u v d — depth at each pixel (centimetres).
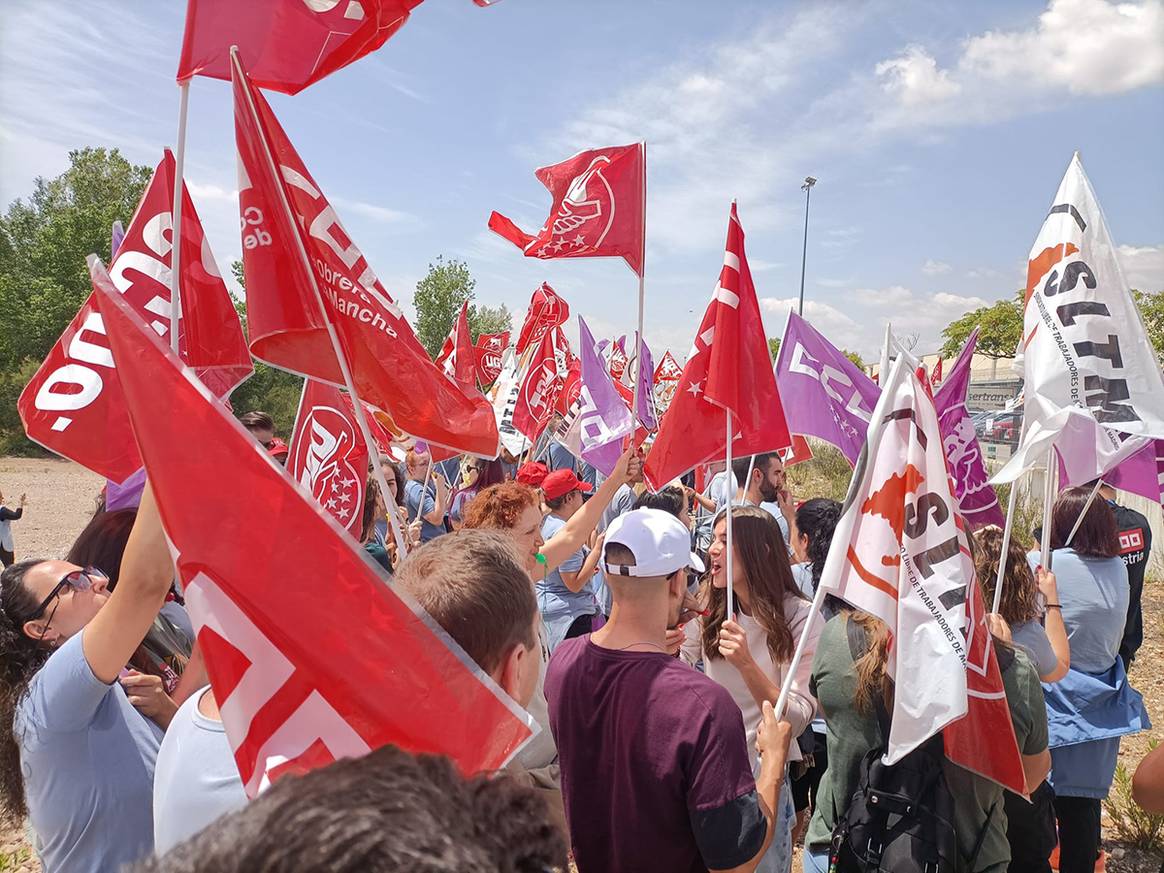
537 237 420
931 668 230
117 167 4481
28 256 4222
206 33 240
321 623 148
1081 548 372
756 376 324
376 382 279
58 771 182
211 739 162
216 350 290
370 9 240
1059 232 338
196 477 150
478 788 82
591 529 371
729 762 192
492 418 304
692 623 341
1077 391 322
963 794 238
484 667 169
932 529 241
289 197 261
